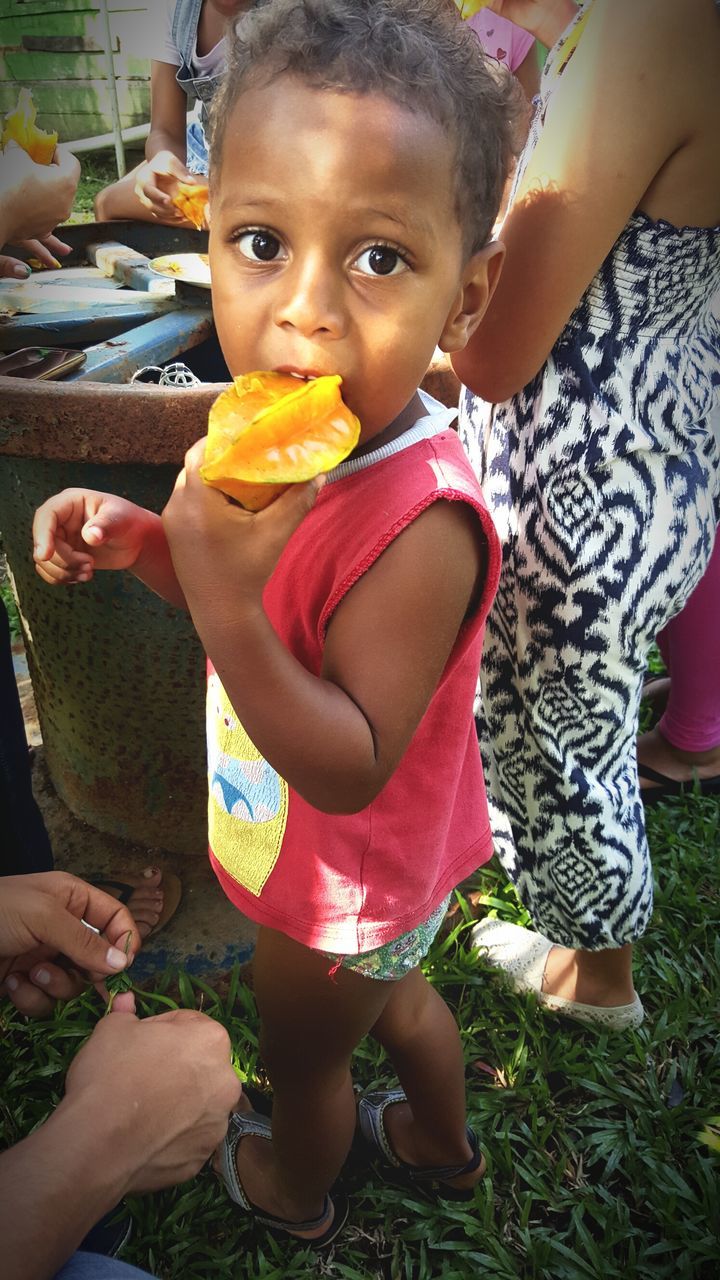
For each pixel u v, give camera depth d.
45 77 6.72
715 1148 1.58
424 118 0.81
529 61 1.83
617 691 1.43
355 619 0.91
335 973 1.15
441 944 1.90
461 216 0.86
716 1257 1.44
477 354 1.24
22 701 2.52
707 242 1.18
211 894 1.96
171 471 1.53
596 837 1.49
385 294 0.83
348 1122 1.33
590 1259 1.46
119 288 2.05
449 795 1.12
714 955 1.89
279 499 0.81
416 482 0.92
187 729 1.82
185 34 2.70
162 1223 1.49
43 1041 1.70
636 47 1.03
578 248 1.12
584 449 1.27
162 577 1.16
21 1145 0.94
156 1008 1.79
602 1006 1.72
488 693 1.52
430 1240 1.49
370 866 1.10
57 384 1.38
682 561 1.39
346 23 0.82
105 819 2.04
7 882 1.26
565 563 1.33
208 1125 1.07
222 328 0.89
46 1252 0.86
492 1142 1.61
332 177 0.79
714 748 2.24
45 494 1.61
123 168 6.06
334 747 0.87
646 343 1.25
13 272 2.10
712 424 1.37
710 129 1.08
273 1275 1.43
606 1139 1.60
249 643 0.84
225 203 0.85
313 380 0.79
